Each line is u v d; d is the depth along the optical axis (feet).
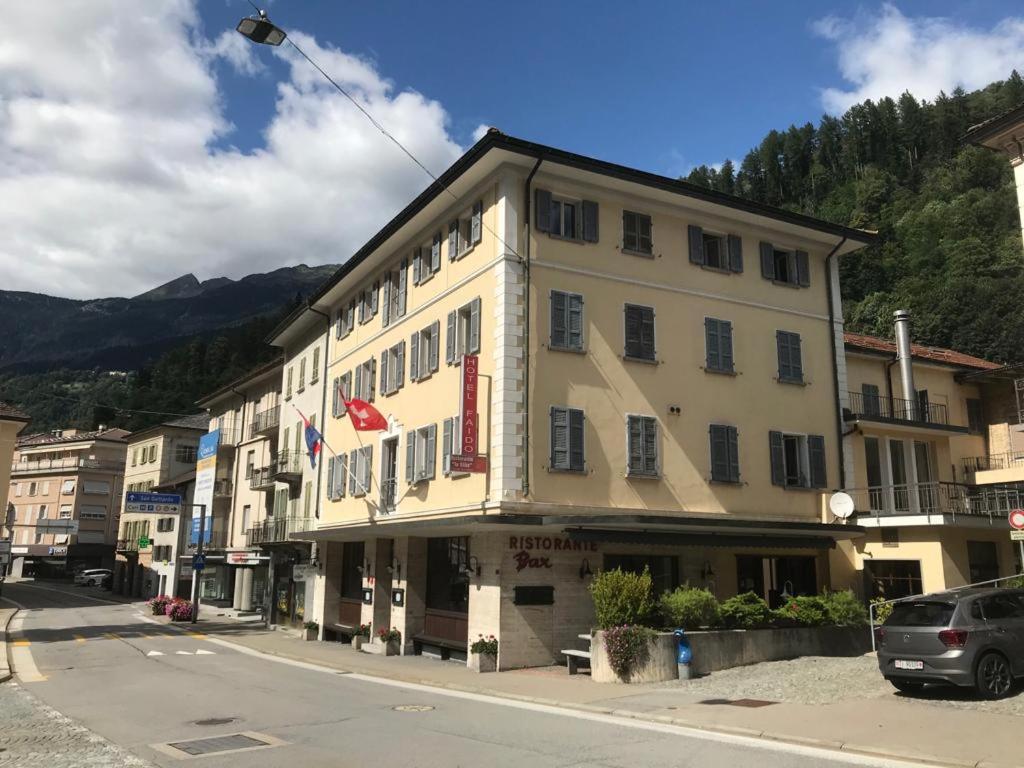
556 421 64.23
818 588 74.64
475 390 65.00
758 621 57.36
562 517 57.93
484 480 63.67
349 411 80.69
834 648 60.08
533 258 66.28
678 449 69.41
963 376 96.89
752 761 28.35
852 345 86.99
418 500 74.43
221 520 156.66
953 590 41.63
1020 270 212.02
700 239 75.51
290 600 110.93
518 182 67.15
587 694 46.09
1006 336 178.50
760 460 73.77
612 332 68.49
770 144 445.78
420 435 76.64
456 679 54.54
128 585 202.49
